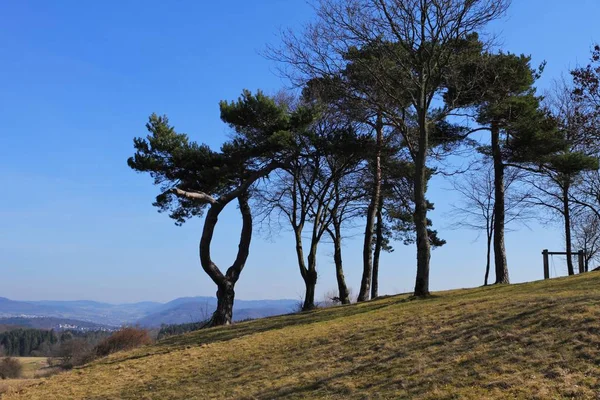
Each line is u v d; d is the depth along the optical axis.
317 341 16.19
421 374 11.12
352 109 24.55
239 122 27.59
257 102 26.98
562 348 10.52
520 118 24.48
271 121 27.55
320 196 30.47
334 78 23.33
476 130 25.77
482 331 12.78
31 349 78.94
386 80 22.67
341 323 18.41
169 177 28.31
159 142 26.97
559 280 20.39
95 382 17.66
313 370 13.45
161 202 28.88
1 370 42.78
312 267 30.03
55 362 46.25
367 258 29.31
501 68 23.52
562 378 9.31
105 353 34.69
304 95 27.66
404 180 30.58
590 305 12.51
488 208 35.28
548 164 25.80
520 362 10.42
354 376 12.21
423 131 21.78
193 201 28.28
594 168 25.25
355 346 14.62
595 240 40.28
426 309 17.36
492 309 14.55
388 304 21.36
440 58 22.00
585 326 11.17
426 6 20.69
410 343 13.42
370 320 17.53
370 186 30.70
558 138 25.00
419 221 21.62
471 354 11.42
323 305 34.81
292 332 18.77
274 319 24.62
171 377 16.17
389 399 10.34
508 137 26.09
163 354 20.11
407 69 21.50
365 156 28.47
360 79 23.05
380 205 33.34
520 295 16.42
